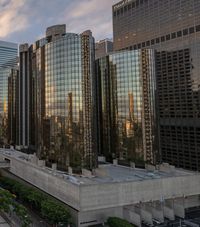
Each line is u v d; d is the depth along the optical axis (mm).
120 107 187125
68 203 123375
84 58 156125
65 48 157125
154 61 186000
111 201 120438
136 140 176375
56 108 158625
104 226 117188
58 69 158625
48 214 109688
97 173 139125
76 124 151125
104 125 198875
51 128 160625
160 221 122750
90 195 116500
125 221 110750
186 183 138500
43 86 168625
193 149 199125
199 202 143750
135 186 125812
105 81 199250
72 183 120875
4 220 121938
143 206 128625
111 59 194125
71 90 153875
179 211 129000
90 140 151875
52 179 137500
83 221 116875
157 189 130750
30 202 134125
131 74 184000
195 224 119125
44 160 162875
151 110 179250
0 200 121938
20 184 153375
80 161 146500
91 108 155500
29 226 110250
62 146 152750
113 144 189500
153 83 183375
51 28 199375
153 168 159875
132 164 171750
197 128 196875
